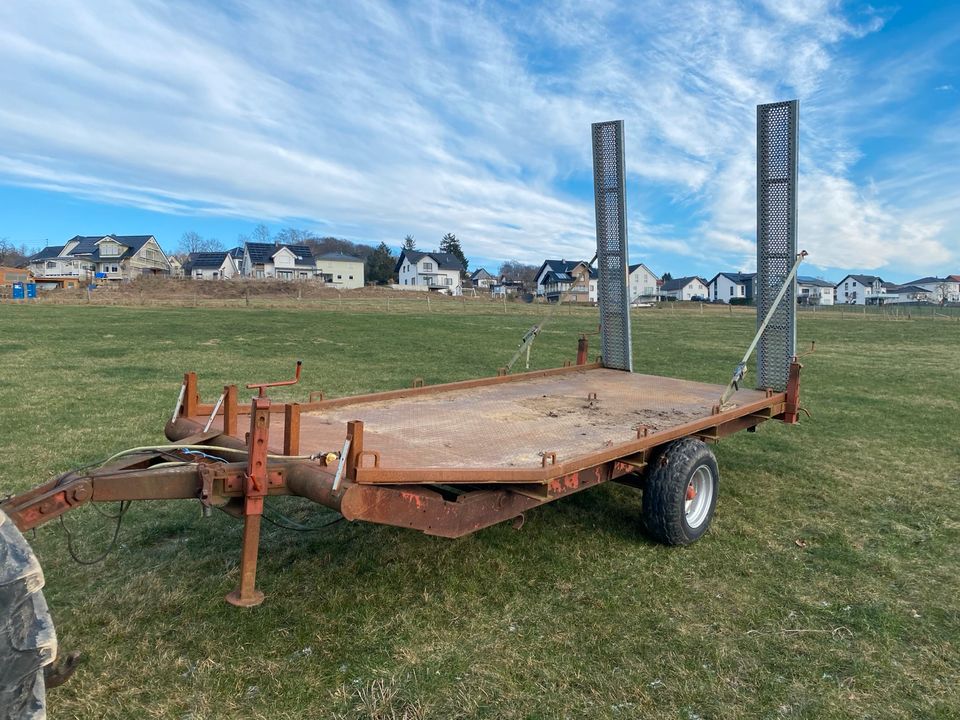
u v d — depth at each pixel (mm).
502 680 3039
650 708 2871
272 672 3051
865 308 62781
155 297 43062
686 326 32438
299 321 26672
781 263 6320
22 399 9281
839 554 4633
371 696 2885
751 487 6199
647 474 4516
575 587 4004
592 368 7672
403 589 3900
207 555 4297
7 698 1848
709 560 4461
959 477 6652
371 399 5387
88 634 3340
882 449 7828
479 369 14164
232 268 85375
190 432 3824
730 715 2838
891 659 3307
